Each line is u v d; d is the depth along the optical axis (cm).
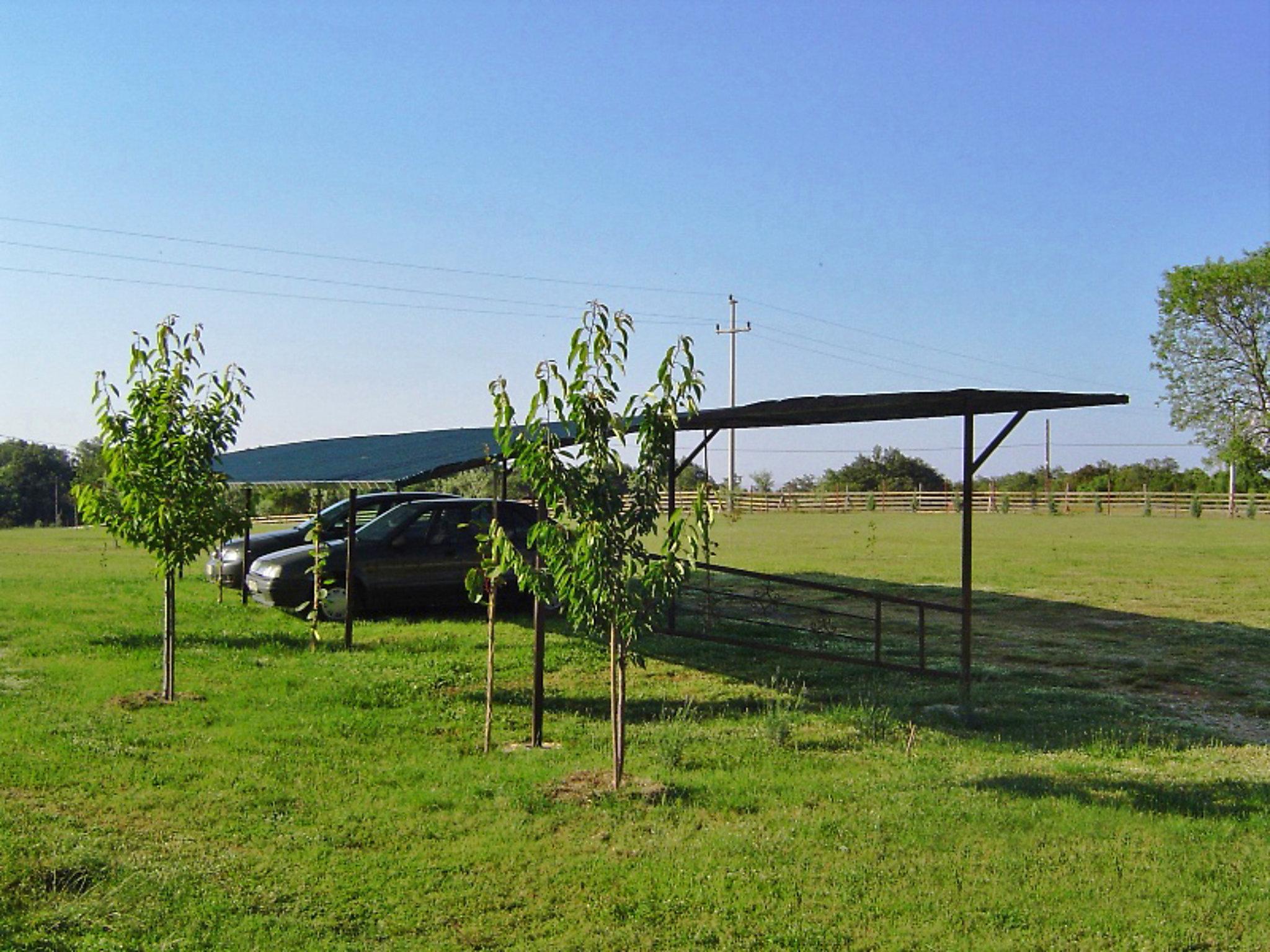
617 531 695
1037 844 622
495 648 1239
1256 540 3494
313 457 1792
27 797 672
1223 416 5681
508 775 742
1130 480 7562
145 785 705
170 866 569
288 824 644
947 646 1385
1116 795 716
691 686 1083
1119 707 1018
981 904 543
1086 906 541
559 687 1066
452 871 579
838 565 2522
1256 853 612
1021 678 1162
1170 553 2948
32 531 4875
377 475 1233
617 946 500
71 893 532
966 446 1036
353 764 770
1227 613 1725
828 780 747
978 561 2655
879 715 944
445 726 888
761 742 856
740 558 2739
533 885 562
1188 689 1127
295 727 867
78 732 823
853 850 611
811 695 1053
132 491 929
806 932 511
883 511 6119
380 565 1454
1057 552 2964
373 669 1093
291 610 1516
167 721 871
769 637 1401
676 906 539
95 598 1644
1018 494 6297
